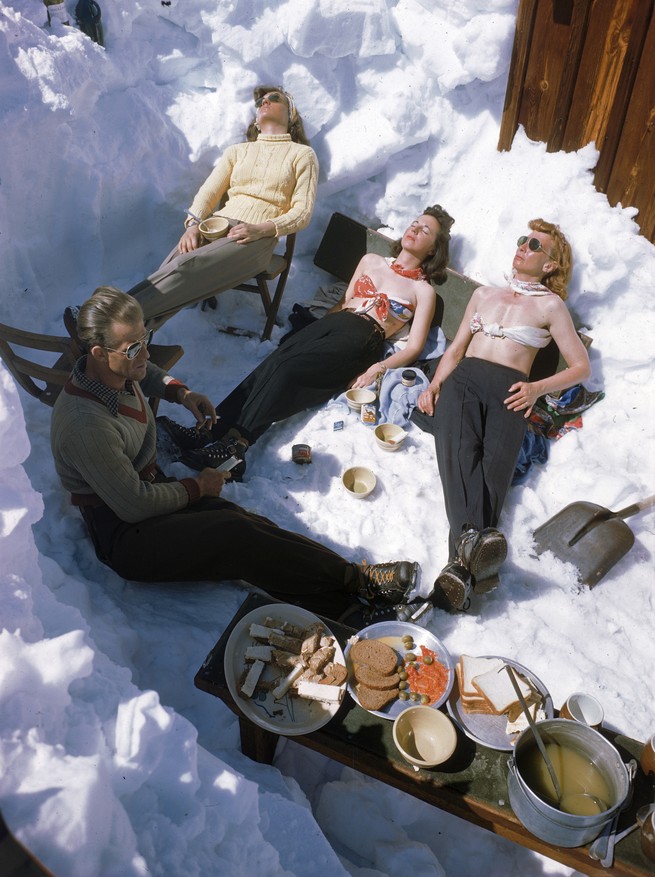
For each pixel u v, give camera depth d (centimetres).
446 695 240
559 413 397
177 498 296
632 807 216
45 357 397
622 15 387
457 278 434
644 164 411
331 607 307
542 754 217
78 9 409
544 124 442
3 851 131
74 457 274
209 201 431
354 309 426
